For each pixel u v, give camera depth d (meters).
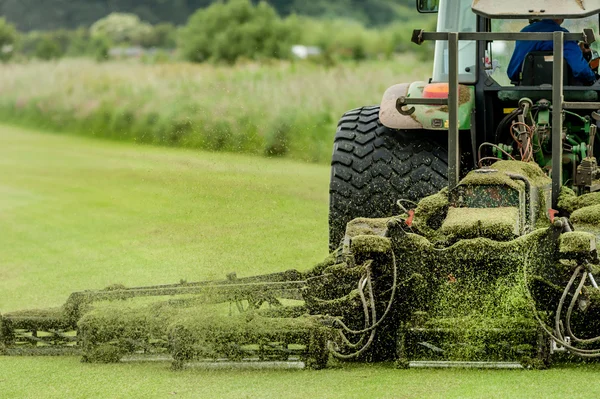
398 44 60.50
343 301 11.86
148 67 57.22
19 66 62.69
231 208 26.42
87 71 57.81
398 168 13.88
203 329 11.68
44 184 33.81
